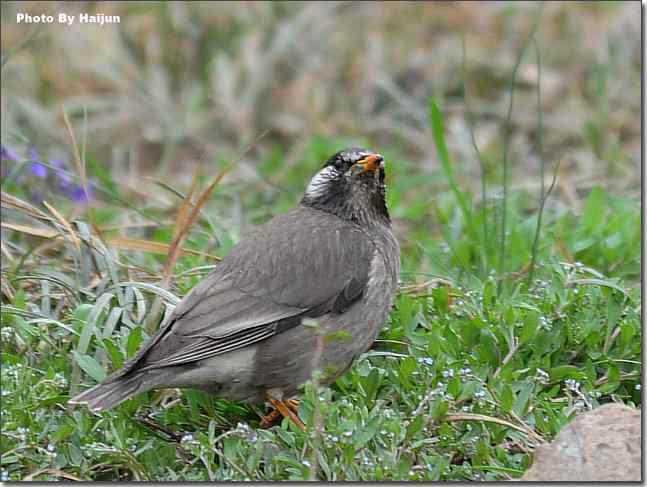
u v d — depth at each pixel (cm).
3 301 1138
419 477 868
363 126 1861
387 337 1062
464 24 2070
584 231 1351
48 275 1134
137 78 1892
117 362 990
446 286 1137
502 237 1224
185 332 938
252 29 1980
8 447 917
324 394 902
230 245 1269
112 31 1939
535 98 1894
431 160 1767
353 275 998
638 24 1988
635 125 1809
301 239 1004
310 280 982
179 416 991
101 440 942
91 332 1003
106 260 1112
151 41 1956
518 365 1022
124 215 1475
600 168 1662
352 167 1062
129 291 1073
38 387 955
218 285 972
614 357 1045
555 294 1080
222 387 972
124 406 970
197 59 1959
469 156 1731
